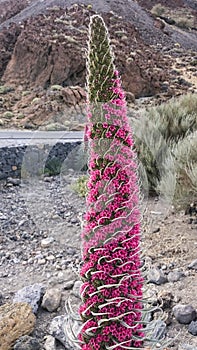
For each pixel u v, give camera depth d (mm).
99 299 1820
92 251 1801
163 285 3484
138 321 1894
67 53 18969
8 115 13453
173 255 3928
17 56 21156
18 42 21516
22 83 19359
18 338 2840
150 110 6070
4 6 32969
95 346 1871
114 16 30984
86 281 1846
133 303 1868
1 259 4203
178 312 3055
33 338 2812
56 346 2854
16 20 29219
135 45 26797
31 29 23594
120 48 23922
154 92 17781
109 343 1872
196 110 6203
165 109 6066
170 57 26547
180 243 4090
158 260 3852
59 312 3217
